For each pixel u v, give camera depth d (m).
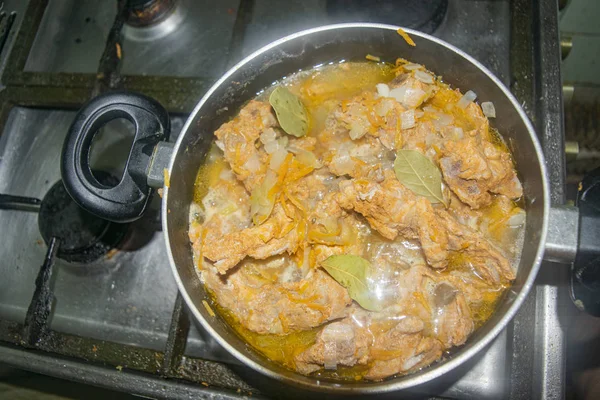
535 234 0.35
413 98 0.40
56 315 0.51
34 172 0.55
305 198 0.40
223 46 0.56
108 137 0.54
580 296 0.36
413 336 0.36
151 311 0.50
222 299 0.40
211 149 0.44
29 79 0.54
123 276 0.51
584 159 0.57
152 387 0.43
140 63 0.56
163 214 0.36
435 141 0.40
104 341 0.46
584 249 0.33
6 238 0.54
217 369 0.44
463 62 0.39
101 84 0.51
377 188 0.37
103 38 0.59
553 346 0.41
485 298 0.38
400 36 0.39
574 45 0.59
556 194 0.42
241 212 0.42
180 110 0.50
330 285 0.38
